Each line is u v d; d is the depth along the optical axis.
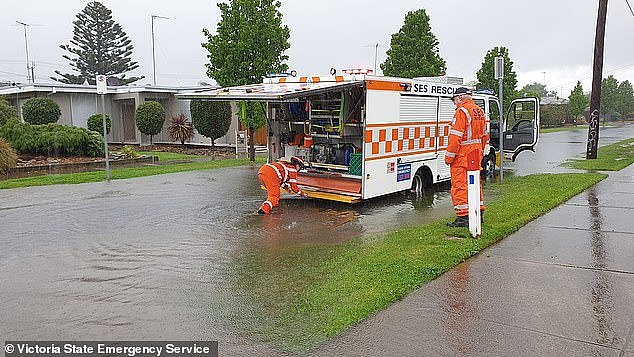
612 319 4.62
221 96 9.55
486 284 5.52
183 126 27.16
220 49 18.03
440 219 8.98
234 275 6.01
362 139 9.73
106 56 56.03
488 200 10.26
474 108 7.61
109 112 30.84
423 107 11.10
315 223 8.77
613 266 6.09
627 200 10.08
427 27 22.34
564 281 5.60
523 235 7.52
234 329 4.53
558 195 10.43
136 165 19.00
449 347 4.12
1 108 24.83
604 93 75.38
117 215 9.51
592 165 16.31
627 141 29.67
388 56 22.88
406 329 4.44
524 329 4.43
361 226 8.52
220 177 14.71
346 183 10.16
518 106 18.88
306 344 4.19
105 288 5.63
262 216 9.38
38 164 17.97
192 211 9.84
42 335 4.49
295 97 8.95
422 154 11.26
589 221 8.34
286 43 18.61
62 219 9.20
